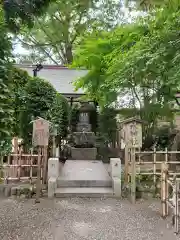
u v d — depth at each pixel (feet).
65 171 21.93
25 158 19.70
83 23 45.47
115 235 10.85
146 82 23.94
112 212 14.17
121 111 31.48
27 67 39.55
